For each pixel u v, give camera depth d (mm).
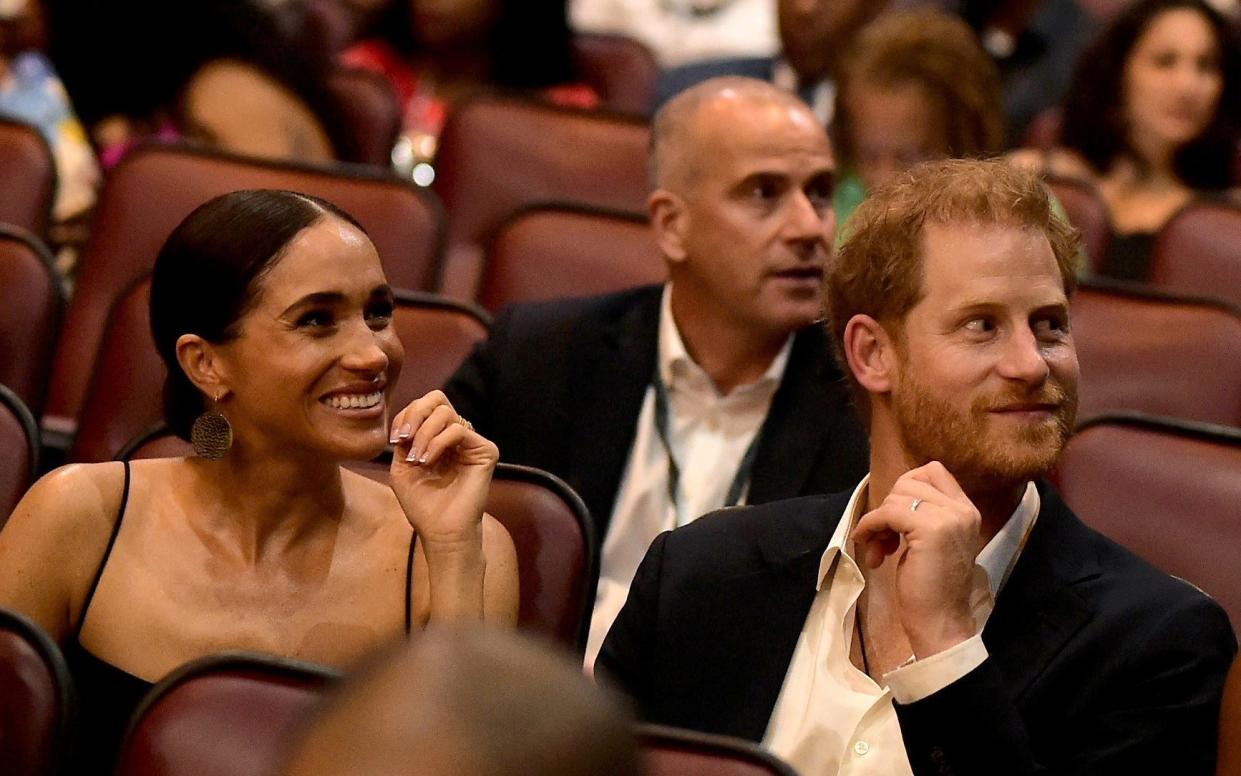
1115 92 12242
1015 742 4863
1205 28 12039
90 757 5742
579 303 7957
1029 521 5492
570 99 13594
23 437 6664
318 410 5719
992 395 5270
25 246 8164
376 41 13797
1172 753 5219
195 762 4789
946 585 4953
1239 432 6809
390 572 5965
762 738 5508
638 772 2160
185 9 11117
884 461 5586
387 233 9211
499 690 2152
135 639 5777
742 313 7531
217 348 5762
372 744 2107
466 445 5859
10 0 14070
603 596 7367
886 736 5328
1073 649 5266
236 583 5844
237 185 9281
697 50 16516
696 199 7609
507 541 6027
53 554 5777
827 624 5574
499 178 11031
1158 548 6730
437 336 7980
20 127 10008
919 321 5371
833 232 7750
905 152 9938
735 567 5750
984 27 15328
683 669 5691
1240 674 5152
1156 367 8328
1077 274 5531
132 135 11508
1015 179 5453
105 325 7934
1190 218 10289
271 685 4887
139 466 6023
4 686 5000
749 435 7609
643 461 7598
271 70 10969
